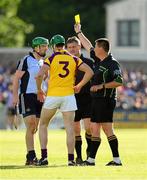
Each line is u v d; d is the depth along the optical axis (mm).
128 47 125625
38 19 131625
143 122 77000
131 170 27109
